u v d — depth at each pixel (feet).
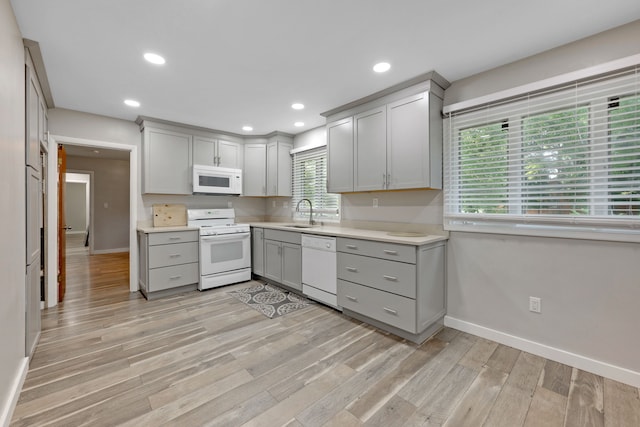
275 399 5.32
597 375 6.07
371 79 8.14
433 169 8.11
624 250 5.83
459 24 5.75
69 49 6.59
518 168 7.17
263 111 10.85
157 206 12.55
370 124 9.41
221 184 13.37
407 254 7.38
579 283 6.34
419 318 7.29
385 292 7.89
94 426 4.66
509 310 7.33
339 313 9.43
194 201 13.83
